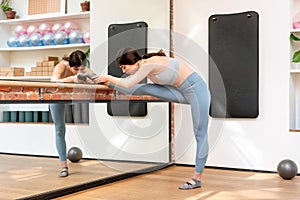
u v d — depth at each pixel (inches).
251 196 129.8
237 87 173.6
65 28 139.3
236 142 174.7
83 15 146.3
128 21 164.7
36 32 129.3
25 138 130.3
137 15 169.0
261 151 170.7
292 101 172.7
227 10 177.2
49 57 132.0
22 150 129.3
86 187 138.9
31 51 127.3
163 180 154.8
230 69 174.9
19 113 127.3
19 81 120.5
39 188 133.6
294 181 152.7
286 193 133.9
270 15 169.5
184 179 156.4
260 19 171.2
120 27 160.2
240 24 173.3
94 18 150.2
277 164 168.1
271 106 169.0
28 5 128.4
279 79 167.9
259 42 171.2
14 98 118.3
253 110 170.9
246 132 173.2
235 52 174.1
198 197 128.3
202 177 159.5
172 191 136.3
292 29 167.0
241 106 172.6
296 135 164.9
